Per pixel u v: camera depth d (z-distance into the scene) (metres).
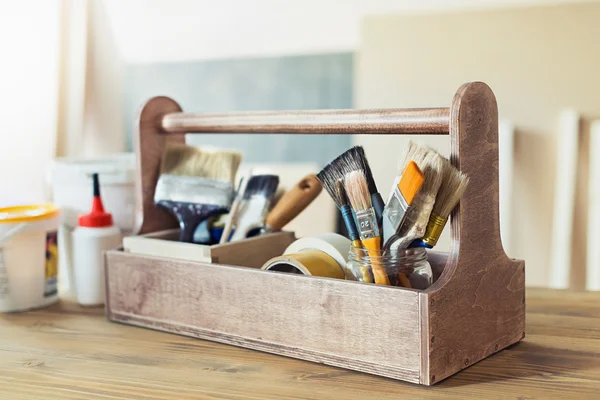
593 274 2.03
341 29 2.38
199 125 0.94
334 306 0.72
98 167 1.08
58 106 1.34
